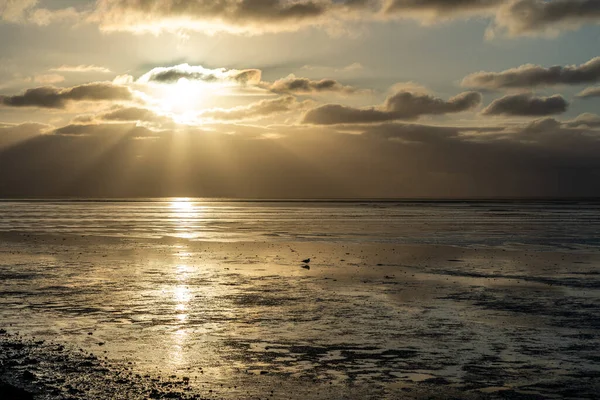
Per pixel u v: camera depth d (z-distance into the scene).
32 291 29.48
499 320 23.05
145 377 16.00
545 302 26.88
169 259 44.12
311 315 23.91
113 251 50.12
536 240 63.25
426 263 41.94
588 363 17.47
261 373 16.50
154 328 21.59
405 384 15.70
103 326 21.88
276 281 33.06
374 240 62.66
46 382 15.45
